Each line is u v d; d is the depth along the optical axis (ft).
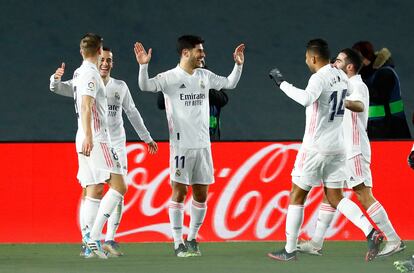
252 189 101.35
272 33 179.42
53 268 82.07
